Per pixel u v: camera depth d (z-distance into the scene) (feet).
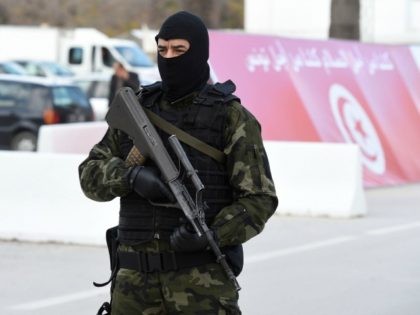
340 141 108.88
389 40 272.10
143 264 27.84
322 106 109.09
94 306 53.47
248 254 68.64
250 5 285.02
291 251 69.97
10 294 56.13
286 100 105.81
